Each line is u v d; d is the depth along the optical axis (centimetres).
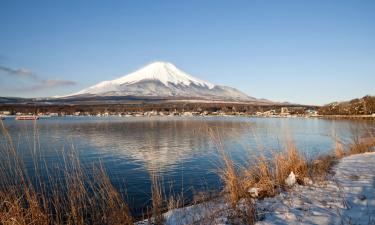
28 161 1906
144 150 2822
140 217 952
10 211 604
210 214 715
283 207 704
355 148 1828
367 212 623
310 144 3034
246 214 664
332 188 834
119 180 1577
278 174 969
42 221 639
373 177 928
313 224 586
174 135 4359
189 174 1698
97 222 738
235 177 885
